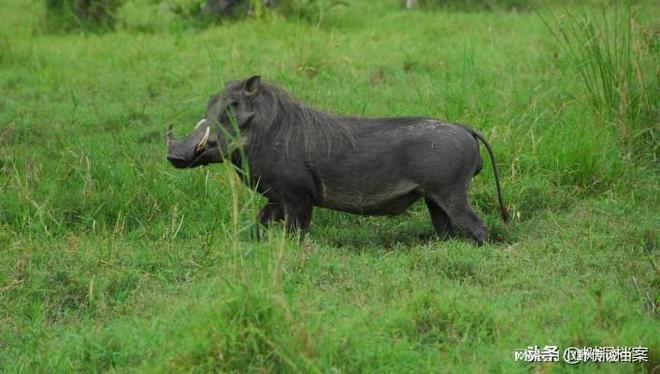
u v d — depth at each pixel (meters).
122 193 28.30
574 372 17.75
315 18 55.94
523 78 39.25
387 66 43.38
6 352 19.66
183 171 29.89
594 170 29.97
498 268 23.17
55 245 25.23
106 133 35.62
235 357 16.98
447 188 24.94
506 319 19.52
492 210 28.45
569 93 35.09
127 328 20.03
